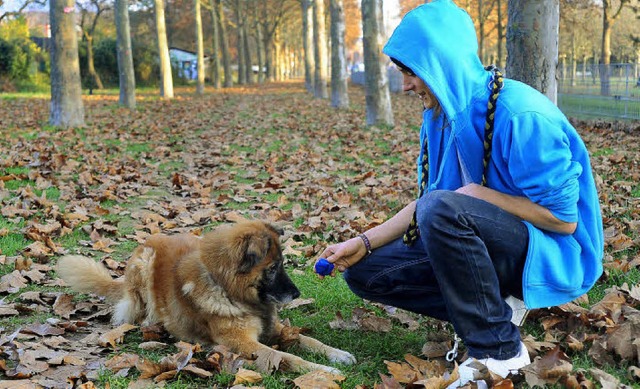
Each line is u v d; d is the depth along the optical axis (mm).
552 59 6953
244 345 3854
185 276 4102
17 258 5719
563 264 3326
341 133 16438
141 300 4520
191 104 30234
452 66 3297
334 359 3879
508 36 7113
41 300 4926
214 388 3449
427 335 4109
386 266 3686
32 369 3607
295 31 93250
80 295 5156
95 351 4004
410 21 3348
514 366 3256
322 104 29422
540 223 3285
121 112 24234
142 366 3615
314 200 8344
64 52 17219
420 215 3264
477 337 3254
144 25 68500
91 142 14422
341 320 4457
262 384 3492
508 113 3236
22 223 7043
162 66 35750
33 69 45375
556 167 3143
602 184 8391
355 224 6879
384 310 4707
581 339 3859
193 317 4070
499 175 3359
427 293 3719
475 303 3236
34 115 21625
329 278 5398
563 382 3211
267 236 3951
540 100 3291
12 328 4418
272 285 3980
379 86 18375
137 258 4594
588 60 54969
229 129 18203
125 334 4379
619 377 3336
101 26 66500
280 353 3762
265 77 80062
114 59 52781
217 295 3934
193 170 10938
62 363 3756
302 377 3438
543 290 3299
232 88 53625
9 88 41438
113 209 7875
